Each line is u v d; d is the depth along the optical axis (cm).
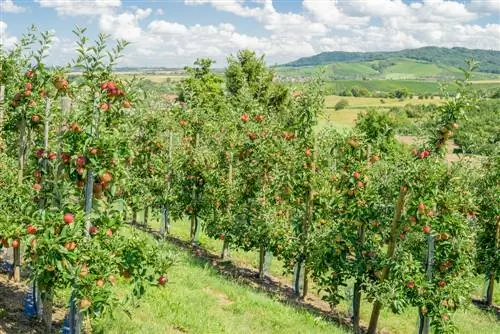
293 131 1487
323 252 1324
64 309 923
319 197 1445
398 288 1150
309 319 1231
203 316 1033
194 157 1881
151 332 880
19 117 949
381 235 1302
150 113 1933
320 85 1451
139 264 728
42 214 654
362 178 1280
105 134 693
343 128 1413
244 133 1716
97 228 724
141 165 1953
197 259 1666
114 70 711
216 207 1788
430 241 1171
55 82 824
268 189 1586
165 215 1953
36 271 671
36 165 816
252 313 1173
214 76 4962
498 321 1739
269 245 1528
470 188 1692
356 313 1316
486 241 1845
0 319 805
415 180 1121
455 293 1152
